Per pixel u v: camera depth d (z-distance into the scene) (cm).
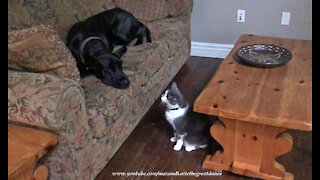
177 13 265
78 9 213
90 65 171
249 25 289
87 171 143
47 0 190
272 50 189
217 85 154
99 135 147
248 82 156
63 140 129
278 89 147
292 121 123
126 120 172
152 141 191
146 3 253
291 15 272
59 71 135
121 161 175
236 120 146
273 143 145
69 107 123
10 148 119
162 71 225
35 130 128
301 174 160
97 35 200
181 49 264
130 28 217
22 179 118
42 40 124
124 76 167
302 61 179
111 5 247
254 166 155
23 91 120
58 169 139
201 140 174
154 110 223
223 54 309
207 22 302
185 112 167
